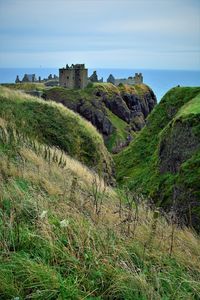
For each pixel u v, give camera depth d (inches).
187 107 1660.9
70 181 434.0
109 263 204.2
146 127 2524.6
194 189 984.9
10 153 444.1
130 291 184.4
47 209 257.1
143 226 277.0
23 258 187.8
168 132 1656.0
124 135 4111.7
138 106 4916.3
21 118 847.1
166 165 1531.7
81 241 216.1
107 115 4126.5
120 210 297.4
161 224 297.9
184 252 255.1
